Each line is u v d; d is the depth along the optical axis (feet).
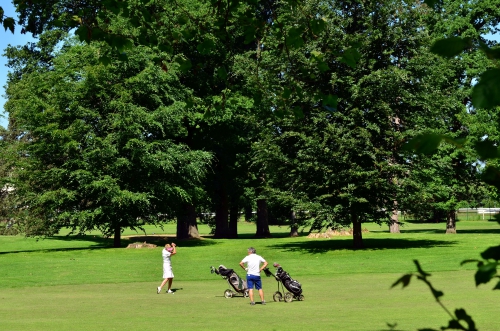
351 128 113.19
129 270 91.45
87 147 133.90
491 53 6.99
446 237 144.46
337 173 112.16
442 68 118.52
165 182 139.64
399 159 118.32
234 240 161.99
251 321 43.52
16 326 42.32
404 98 113.70
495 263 7.20
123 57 25.03
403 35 113.19
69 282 79.20
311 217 121.39
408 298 55.88
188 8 127.03
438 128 134.92
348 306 51.26
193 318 45.75
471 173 150.30
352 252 112.47
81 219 132.16
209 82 146.41
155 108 142.92
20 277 83.92
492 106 6.45
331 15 110.83
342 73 110.63
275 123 116.88
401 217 320.70
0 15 27.40
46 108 133.49
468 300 52.80
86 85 131.75
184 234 175.52
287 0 24.95
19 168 141.69
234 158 173.17
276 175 121.70
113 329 40.42
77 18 25.09
